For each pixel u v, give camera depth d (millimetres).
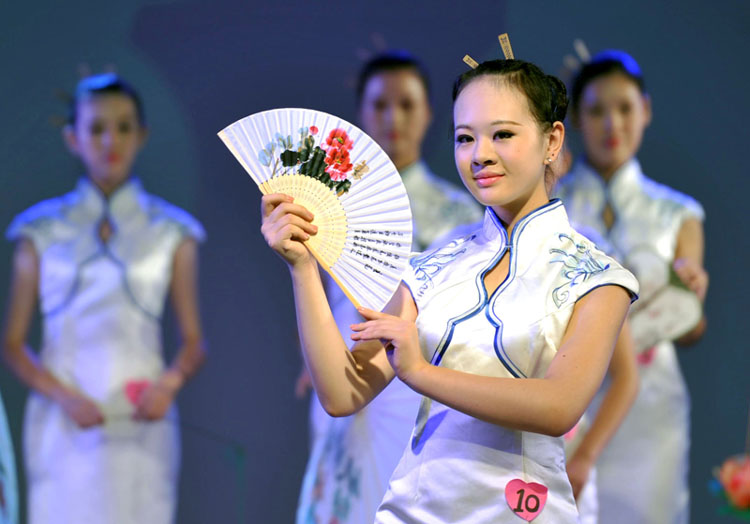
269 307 12039
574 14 11844
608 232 11102
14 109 11898
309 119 5133
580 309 4984
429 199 10961
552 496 4961
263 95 12133
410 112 11062
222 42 12109
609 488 10836
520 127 5055
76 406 11438
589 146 11211
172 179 12023
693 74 11883
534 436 4969
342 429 10422
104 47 12070
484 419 4695
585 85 11227
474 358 5012
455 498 4934
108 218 11672
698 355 11484
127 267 11586
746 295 11766
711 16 11820
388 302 5336
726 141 11875
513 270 5156
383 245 5137
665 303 11000
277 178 5156
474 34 11875
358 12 11977
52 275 11547
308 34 12062
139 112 11938
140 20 12070
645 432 10883
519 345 4953
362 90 11227
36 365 11539
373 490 10125
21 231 11602
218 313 11953
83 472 11453
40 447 11508
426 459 5090
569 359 4746
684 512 10977
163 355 11734
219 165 12094
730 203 11859
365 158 5125
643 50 11891
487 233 5453
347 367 5180
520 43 11875
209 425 11883
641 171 11930
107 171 11719
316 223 5145
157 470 11641
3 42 11938
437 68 11906
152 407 11586
